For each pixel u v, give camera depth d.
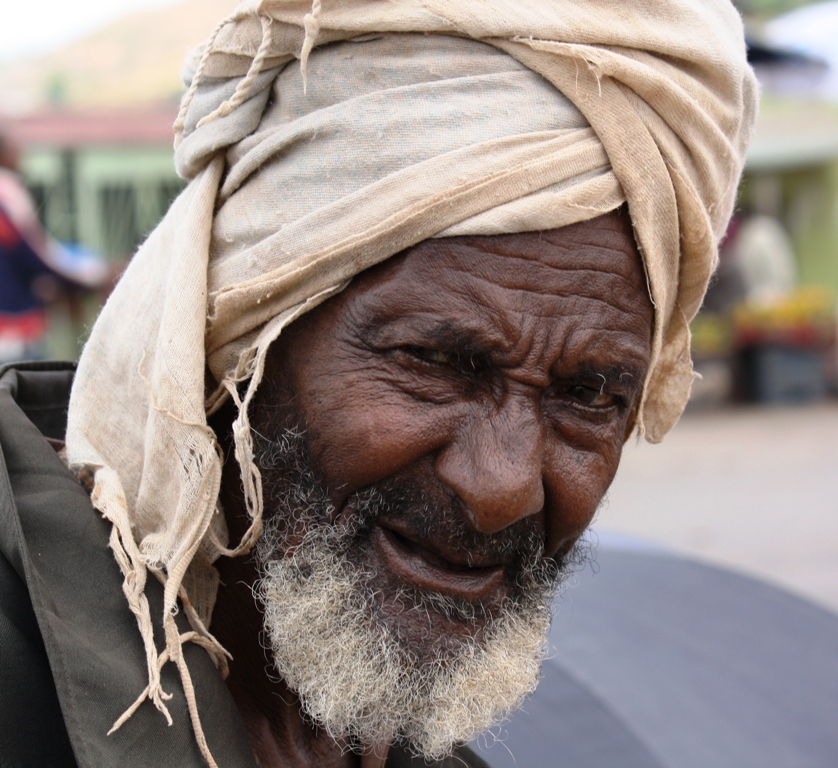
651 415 1.51
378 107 1.11
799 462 7.49
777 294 10.42
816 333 10.27
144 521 1.15
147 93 8.52
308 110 1.15
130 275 1.26
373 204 1.10
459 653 1.18
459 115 1.10
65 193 7.05
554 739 1.78
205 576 1.21
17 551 1.05
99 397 1.22
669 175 1.17
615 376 1.19
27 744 1.03
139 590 1.07
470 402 1.16
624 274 1.17
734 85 1.22
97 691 1.00
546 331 1.13
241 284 1.15
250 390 1.13
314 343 1.17
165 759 1.03
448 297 1.11
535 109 1.11
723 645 2.07
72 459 1.16
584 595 2.20
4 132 4.01
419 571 1.18
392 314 1.13
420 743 1.32
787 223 12.07
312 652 1.17
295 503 1.20
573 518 1.24
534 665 1.26
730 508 6.15
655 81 1.13
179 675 1.08
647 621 2.12
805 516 5.89
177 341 1.12
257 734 1.28
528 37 1.10
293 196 1.15
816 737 1.84
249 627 1.27
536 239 1.12
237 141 1.20
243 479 1.13
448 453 1.15
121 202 7.13
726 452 7.97
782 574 4.82
